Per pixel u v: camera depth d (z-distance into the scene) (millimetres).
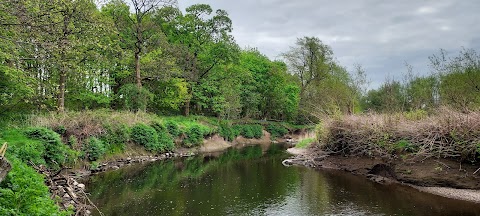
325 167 19938
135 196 13258
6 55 12898
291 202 12617
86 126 19453
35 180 9391
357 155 19531
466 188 13664
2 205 6707
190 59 37406
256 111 49281
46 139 15203
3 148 7758
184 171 19219
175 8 35156
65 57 17750
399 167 15883
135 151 23078
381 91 31766
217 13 38375
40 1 13227
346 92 36500
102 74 30062
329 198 13109
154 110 37312
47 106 21422
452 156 14641
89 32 18234
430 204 12109
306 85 53844
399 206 11945
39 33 13422
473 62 23703
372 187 14875
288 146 36125
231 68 42156
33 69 18344
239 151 30500
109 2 29547
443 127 14922
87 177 16438
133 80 32281
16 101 16547
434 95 24984
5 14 12656
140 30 30172
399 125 17016
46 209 7449
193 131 30141
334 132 20969
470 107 16750
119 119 23031
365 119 19578
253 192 14117
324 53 53406
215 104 39531
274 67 51031
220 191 14297
